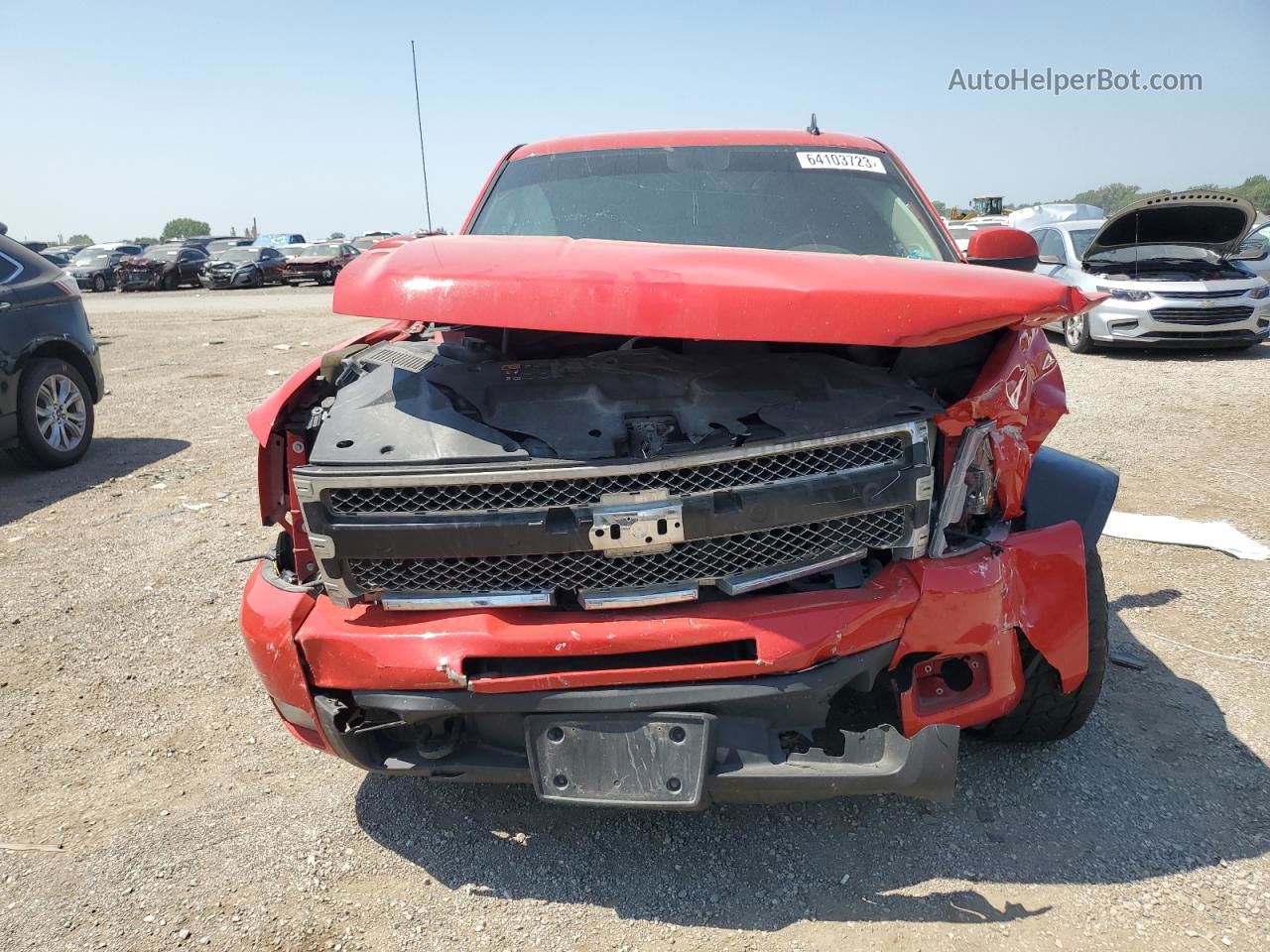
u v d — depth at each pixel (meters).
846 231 3.35
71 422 7.07
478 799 2.84
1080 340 10.89
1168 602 4.00
